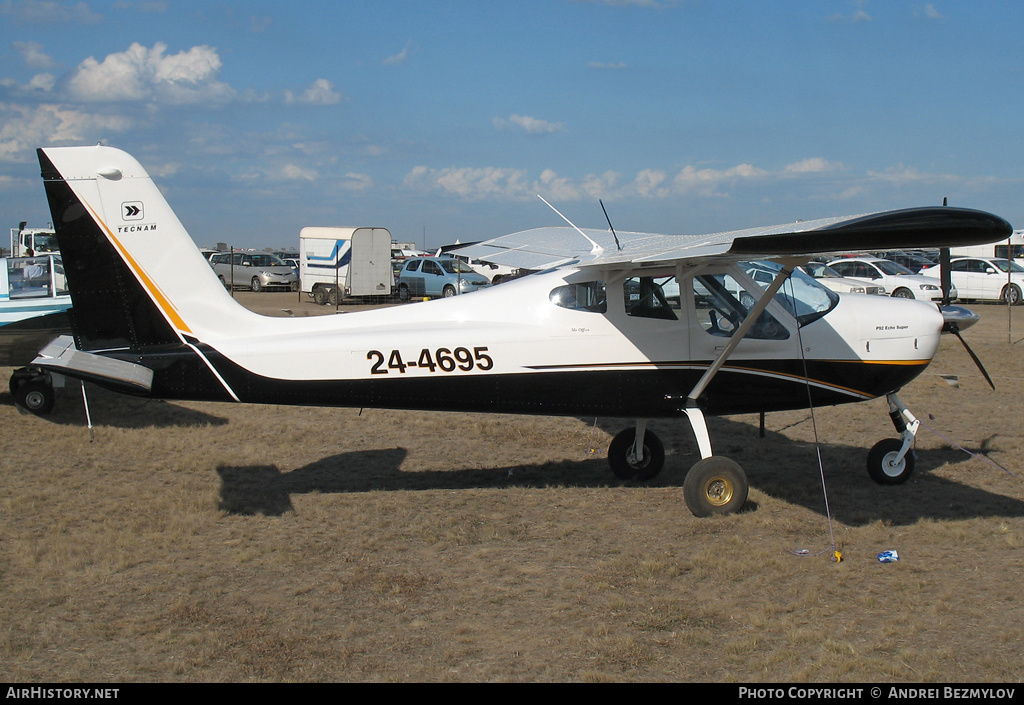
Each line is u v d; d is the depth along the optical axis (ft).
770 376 21.01
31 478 22.94
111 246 19.54
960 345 51.34
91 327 19.71
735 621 13.87
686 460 25.38
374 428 30.19
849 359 21.30
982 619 13.73
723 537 18.19
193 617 14.15
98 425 30.22
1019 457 24.94
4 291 31.76
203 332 19.90
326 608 14.56
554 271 21.08
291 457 25.98
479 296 20.94
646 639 13.24
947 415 31.45
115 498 21.24
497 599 14.89
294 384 19.88
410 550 17.53
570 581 15.71
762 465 24.57
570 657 12.65
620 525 19.13
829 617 13.93
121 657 12.75
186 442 27.68
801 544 17.61
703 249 16.01
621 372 20.63
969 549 17.13
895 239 14.24
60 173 19.29
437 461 25.50
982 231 13.93
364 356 19.90
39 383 31.63
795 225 17.47
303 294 99.09
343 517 19.80
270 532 18.70
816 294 21.76
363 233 90.99
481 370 20.27
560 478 23.49
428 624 13.88
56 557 16.89
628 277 20.56
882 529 18.35
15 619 14.08
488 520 19.54
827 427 29.81
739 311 20.80
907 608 14.19
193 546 17.75
